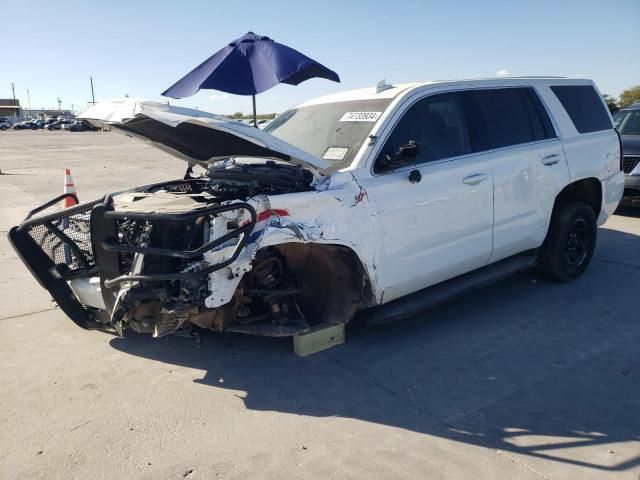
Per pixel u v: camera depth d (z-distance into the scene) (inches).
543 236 216.5
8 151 1217.4
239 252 136.9
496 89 205.8
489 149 195.3
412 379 153.9
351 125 179.3
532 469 115.0
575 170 221.6
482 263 198.1
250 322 164.7
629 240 302.7
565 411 136.8
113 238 145.1
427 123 181.5
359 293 167.3
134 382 153.3
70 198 242.1
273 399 144.2
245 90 236.1
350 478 112.9
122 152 1194.6
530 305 208.4
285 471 115.3
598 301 211.6
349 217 155.6
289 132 197.3
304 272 172.4
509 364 162.1
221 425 132.3
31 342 179.2
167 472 115.1
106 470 115.9
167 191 186.2
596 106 243.4
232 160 185.8
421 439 126.0
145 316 148.7
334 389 149.0
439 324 191.8
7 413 137.6
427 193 172.6
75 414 137.2
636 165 346.0
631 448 121.6
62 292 172.4
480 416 135.2
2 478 113.3
